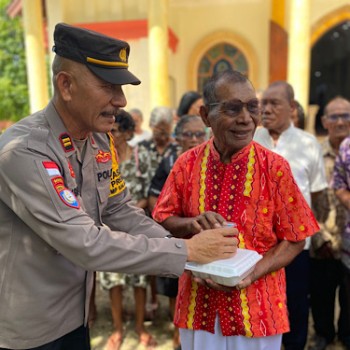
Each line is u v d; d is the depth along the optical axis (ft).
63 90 4.59
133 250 4.60
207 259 4.88
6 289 4.90
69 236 4.42
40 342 5.07
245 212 5.39
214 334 5.60
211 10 32.32
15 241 4.85
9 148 4.47
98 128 4.72
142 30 26.71
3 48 44.86
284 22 30.63
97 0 27.40
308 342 10.27
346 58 38.63
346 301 9.54
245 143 5.26
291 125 9.07
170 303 11.00
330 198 9.32
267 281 5.51
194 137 9.00
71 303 5.32
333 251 9.34
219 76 5.26
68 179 4.82
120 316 10.45
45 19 30.09
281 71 31.09
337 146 9.77
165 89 23.77
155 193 9.59
